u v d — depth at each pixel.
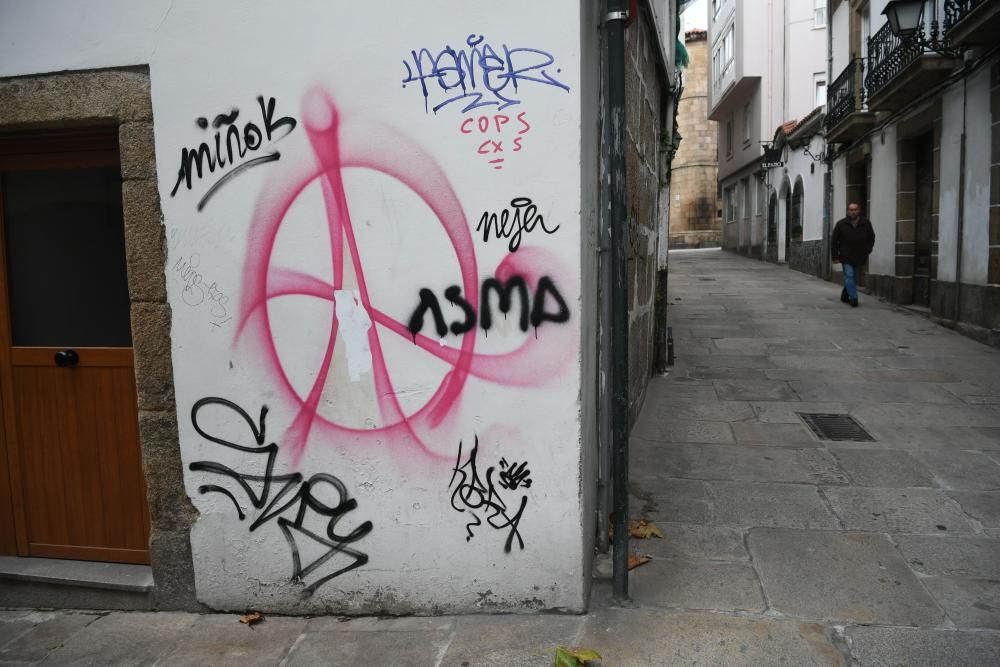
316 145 3.07
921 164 11.45
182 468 3.33
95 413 3.56
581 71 2.87
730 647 2.84
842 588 3.26
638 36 5.22
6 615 3.48
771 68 23.02
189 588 3.39
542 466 3.04
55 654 3.11
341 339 3.14
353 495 3.19
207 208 3.19
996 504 4.11
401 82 2.99
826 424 5.70
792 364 7.80
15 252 3.60
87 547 3.63
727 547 3.68
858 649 2.80
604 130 3.31
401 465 3.14
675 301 13.23
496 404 3.04
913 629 2.93
